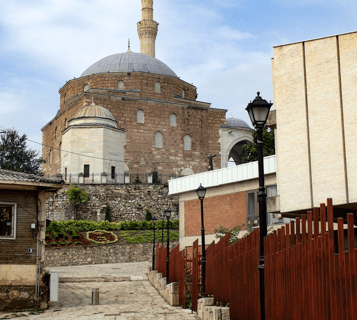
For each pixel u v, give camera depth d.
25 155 58.38
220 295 15.46
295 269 10.85
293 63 15.99
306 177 15.37
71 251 36.41
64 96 67.69
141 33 78.19
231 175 25.42
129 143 60.41
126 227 43.19
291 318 10.94
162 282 21.94
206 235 26.83
